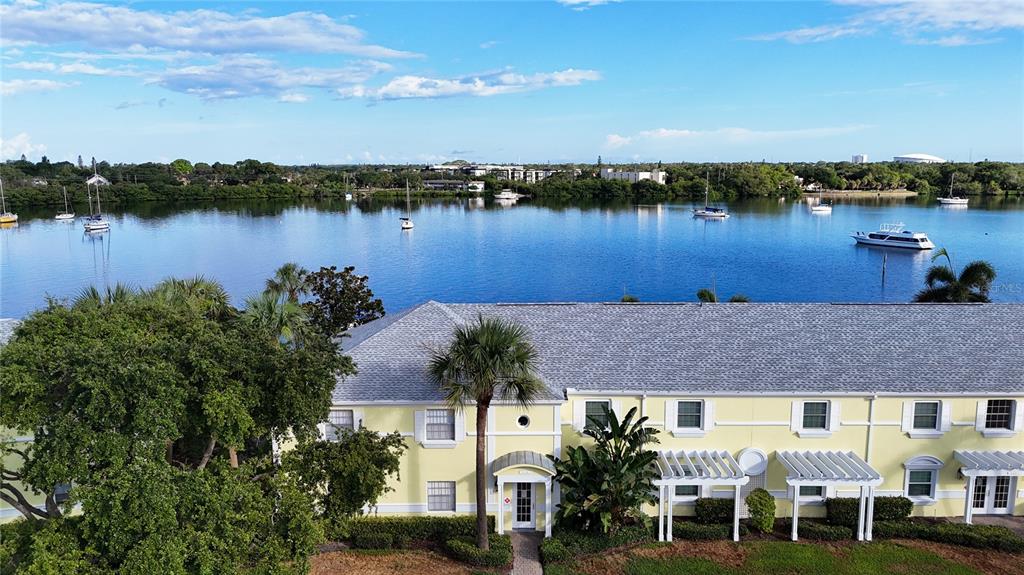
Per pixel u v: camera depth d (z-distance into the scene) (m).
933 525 30.72
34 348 19.81
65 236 165.00
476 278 120.69
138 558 17.42
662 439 31.98
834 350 33.25
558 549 28.53
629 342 33.91
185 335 23.84
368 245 158.25
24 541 18.89
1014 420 31.59
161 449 19.41
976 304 35.78
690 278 120.31
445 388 27.91
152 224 194.88
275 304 36.47
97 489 17.89
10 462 29.41
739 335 34.16
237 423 20.78
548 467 30.11
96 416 18.42
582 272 126.50
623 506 29.33
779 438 31.94
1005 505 32.38
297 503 22.50
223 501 19.67
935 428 31.91
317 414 23.20
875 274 120.62
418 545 29.94
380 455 26.23
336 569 28.08
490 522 30.98
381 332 33.34
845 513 31.08
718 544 30.06
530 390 27.28
